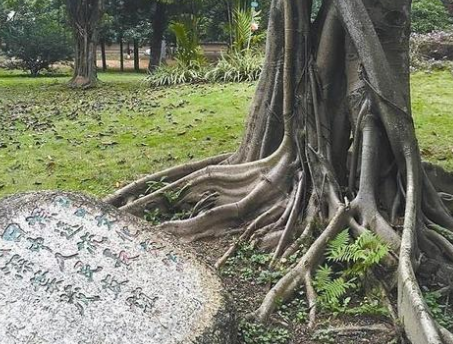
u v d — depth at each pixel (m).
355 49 6.07
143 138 10.48
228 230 6.32
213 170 6.70
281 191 6.37
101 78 21.52
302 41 6.45
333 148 6.38
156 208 6.70
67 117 12.34
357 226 5.64
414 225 5.35
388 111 5.82
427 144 9.89
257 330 4.73
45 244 4.10
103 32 27.80
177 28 18.00
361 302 5.11
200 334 3.85
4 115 12.78
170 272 4.19
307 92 6.40
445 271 5.41
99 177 8.54
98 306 3.84
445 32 18.64
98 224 4.31
